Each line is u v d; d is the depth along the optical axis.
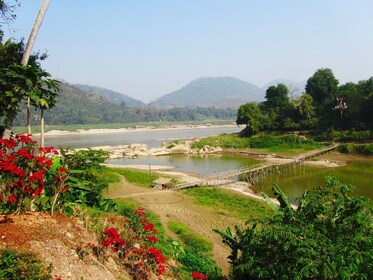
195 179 47.16
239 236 14.17
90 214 15.52
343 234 10.29
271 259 10.25
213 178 47.09
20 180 9.10
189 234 23.41
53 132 178.25
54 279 7.93
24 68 14.01
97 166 23.98
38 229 9.43
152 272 11.27
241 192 41.91
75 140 133.88
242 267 10.60
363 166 60.41
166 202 34.28
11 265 7.48
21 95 14.72
